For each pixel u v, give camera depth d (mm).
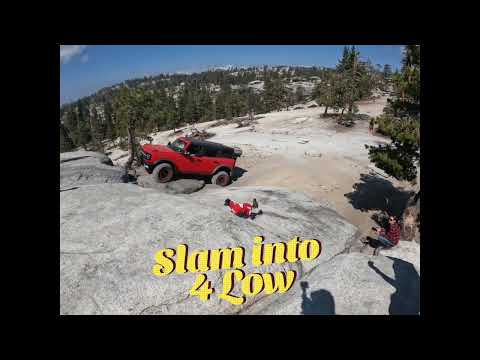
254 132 35250
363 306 5625
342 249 9039
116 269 5988
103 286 5633
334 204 14125
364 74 44125
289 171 17969
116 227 7078
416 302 5555
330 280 6285
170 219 7484
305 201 11570
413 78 10203
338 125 37094
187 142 14609
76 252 6230
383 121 11805
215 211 8141
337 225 10133
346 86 39938
